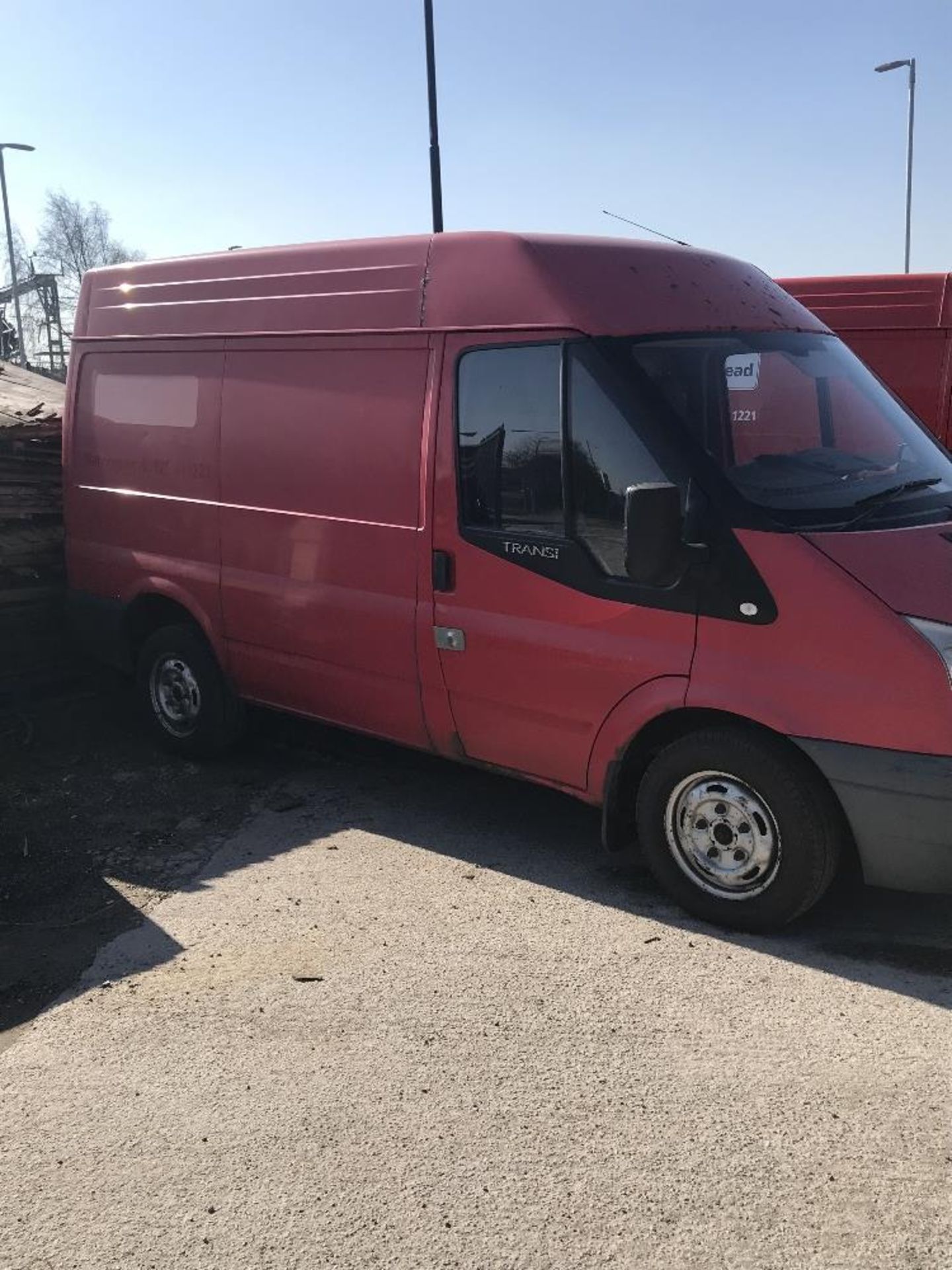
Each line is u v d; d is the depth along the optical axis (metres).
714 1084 3.21
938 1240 2.61
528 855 4.86
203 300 5.66
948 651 3.55
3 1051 3.51
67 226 50.03
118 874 4.79
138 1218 2.77
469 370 4.51
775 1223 2.67
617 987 3.74
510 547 4.39
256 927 4.25
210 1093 3.26
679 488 3.95
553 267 4.33
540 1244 2.63
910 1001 3.61
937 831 3.59
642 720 4.11
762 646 3.81
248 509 5.44
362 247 4.97
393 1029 3.54
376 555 4.87
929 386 9.40
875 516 4.00
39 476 7.06
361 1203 2.79
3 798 5.70
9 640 6.96
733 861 4.05
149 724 6.40
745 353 4.45
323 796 5.67
